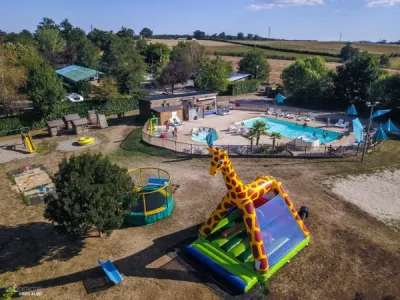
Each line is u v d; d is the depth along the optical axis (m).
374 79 53.31
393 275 16.98
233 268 16.70
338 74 57.44
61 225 17.80
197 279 16.69
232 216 19.36
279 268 17.41
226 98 66.56
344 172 29.67
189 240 19.81
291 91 62.28
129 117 50.00
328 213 22.78
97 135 41.06
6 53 48.97
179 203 24.17
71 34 135.00
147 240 19.91
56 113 45.12
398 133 41.62
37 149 36.25
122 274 17.03
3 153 35.25
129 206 19.25
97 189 17.30
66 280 16.73
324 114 53.38
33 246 19.48
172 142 37.59
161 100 46.50
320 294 15.73
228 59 127.62
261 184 17.92
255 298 15.46
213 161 16.95
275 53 142.88
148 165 31.56
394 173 29.47
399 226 21.30
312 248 19.08
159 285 16.30
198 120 48.88
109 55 71.00
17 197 25.64
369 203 24.17
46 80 42.16
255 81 74.19
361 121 48.25
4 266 17.78
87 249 19.14
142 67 65.75
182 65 72.81
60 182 17.70
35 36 116.19
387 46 172.75
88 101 50.19
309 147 34.41
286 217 18.84
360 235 20.31
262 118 50.94
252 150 34.09
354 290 15.98
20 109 46.91
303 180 28.05
